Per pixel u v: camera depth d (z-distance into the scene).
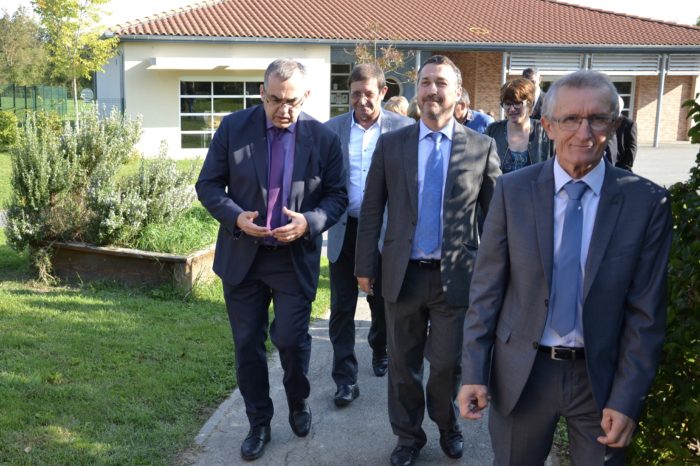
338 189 4.04
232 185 3.90
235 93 24.78
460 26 29.86
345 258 4.77
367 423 4.46
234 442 4.12
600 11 33.59
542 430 2.61
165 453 3.94
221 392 4.79
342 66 30.47
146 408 4.44
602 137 2.38
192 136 24.53
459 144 3.74
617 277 2.42
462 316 3.74
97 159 8.16
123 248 7.30
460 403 2.63
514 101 5.16
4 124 23.92
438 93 3.63
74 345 5.46
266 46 25.08
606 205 2.46
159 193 7.86
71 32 23.91
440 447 4.17
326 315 6.75
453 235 3.68
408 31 28.33
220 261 3.94
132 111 23.92
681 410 2.87
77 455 3.81
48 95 33.34
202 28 24.55
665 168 21.91
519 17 32.12
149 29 23.73
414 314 3.79
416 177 3.72
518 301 2.58
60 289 7.15
